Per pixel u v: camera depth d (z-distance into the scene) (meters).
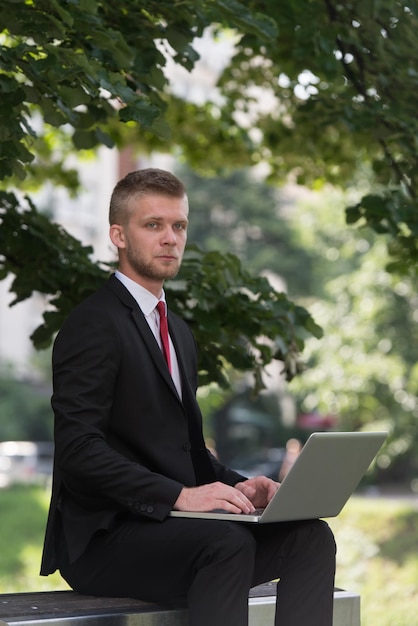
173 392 6.65
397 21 10.98
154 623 6.47
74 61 7.82
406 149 11.04
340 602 7.25
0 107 8.00
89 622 6.32
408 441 45.03
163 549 6.26
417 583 26.72
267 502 6.90
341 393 43.94
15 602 6.62
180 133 17.48
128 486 6.27
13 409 68.56
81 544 6.50
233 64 15.53
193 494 6.30
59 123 8.54
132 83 9.27
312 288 68.62
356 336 43.66
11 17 8.27
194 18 9.27
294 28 10.92
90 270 11.45
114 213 6.87
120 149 17.34
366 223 11.10
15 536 31.55
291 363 10.75
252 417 74.25
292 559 6.47
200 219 70.69
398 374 43.22
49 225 11.86
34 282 11.49
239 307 10.56
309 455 6.03
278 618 6.42
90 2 8.05
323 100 11.49
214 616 6.02
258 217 69.94
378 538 32.94
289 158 16.02
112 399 6.50
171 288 10.27
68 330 6.55
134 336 6.58
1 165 8.48
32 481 50.25
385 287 43.22
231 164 17.73
